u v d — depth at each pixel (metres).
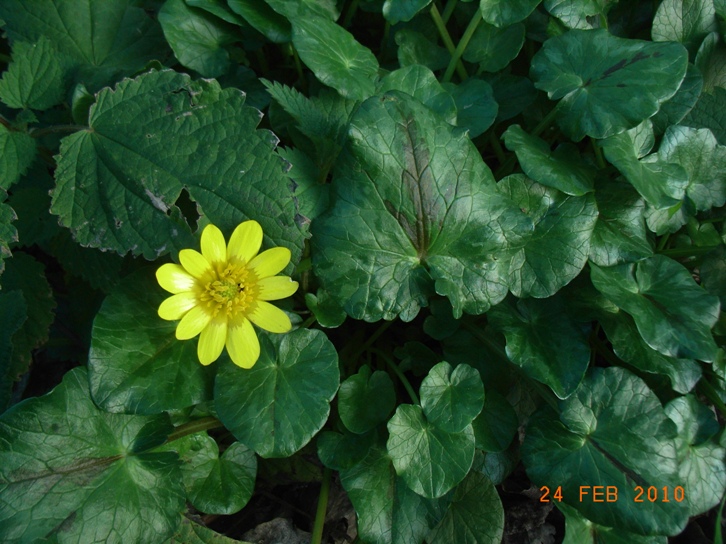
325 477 0.19
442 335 0.20
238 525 0.21
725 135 0.21
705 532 0.20
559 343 0.18
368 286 0.17
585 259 0.18
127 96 0.16
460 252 0.18
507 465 0.19
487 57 0.21
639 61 0.18
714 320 0.17
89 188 0.16
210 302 0.16
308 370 0.17
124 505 0.16
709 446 0.19
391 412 0.19
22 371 0.19
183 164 0.16
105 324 0.17
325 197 0.18
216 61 0.20
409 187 0.17
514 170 0.21
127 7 0.21
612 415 0.18
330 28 0.20
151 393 0.17
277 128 0.20
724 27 0.21
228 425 0.16
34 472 0.16
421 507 0.18
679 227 0.20
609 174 0.20
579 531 0.18
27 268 0.20
